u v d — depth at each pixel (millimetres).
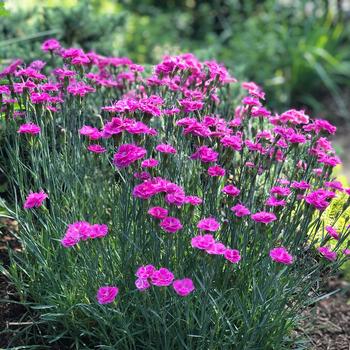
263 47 3568
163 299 1317
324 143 1454
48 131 1627
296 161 1485
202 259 1288
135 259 1378
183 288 1215
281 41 3609
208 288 1284
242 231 1416
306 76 3541
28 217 1443
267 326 1365
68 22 2359
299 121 1492
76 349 1391
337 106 3486
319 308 1729
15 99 1501
